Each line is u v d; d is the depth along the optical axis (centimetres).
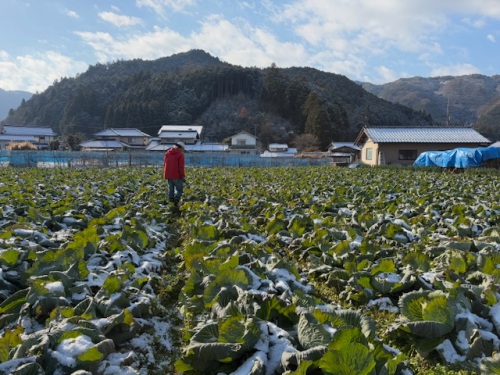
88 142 7212
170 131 7812
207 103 10888
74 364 315
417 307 440
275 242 796
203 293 500
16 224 771
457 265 559
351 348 297
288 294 461
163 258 706
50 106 12169
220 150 7062
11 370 291
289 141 9094
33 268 526
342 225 875
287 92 10162
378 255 655
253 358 335
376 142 3991
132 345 415
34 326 424
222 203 1231
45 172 2317
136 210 1065
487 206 1130
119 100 10938
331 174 2355
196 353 356
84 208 1014
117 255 612
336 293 570
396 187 1591
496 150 2898
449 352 397
